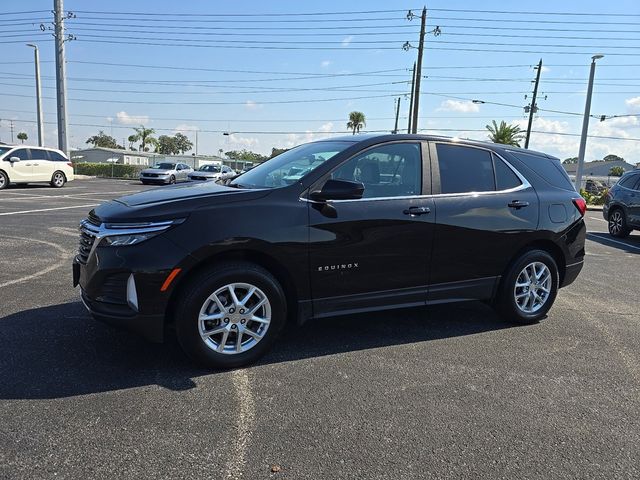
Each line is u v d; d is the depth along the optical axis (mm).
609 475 2668
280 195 3898
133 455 2703
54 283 5941
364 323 5000
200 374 3707
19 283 5922
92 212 4008
